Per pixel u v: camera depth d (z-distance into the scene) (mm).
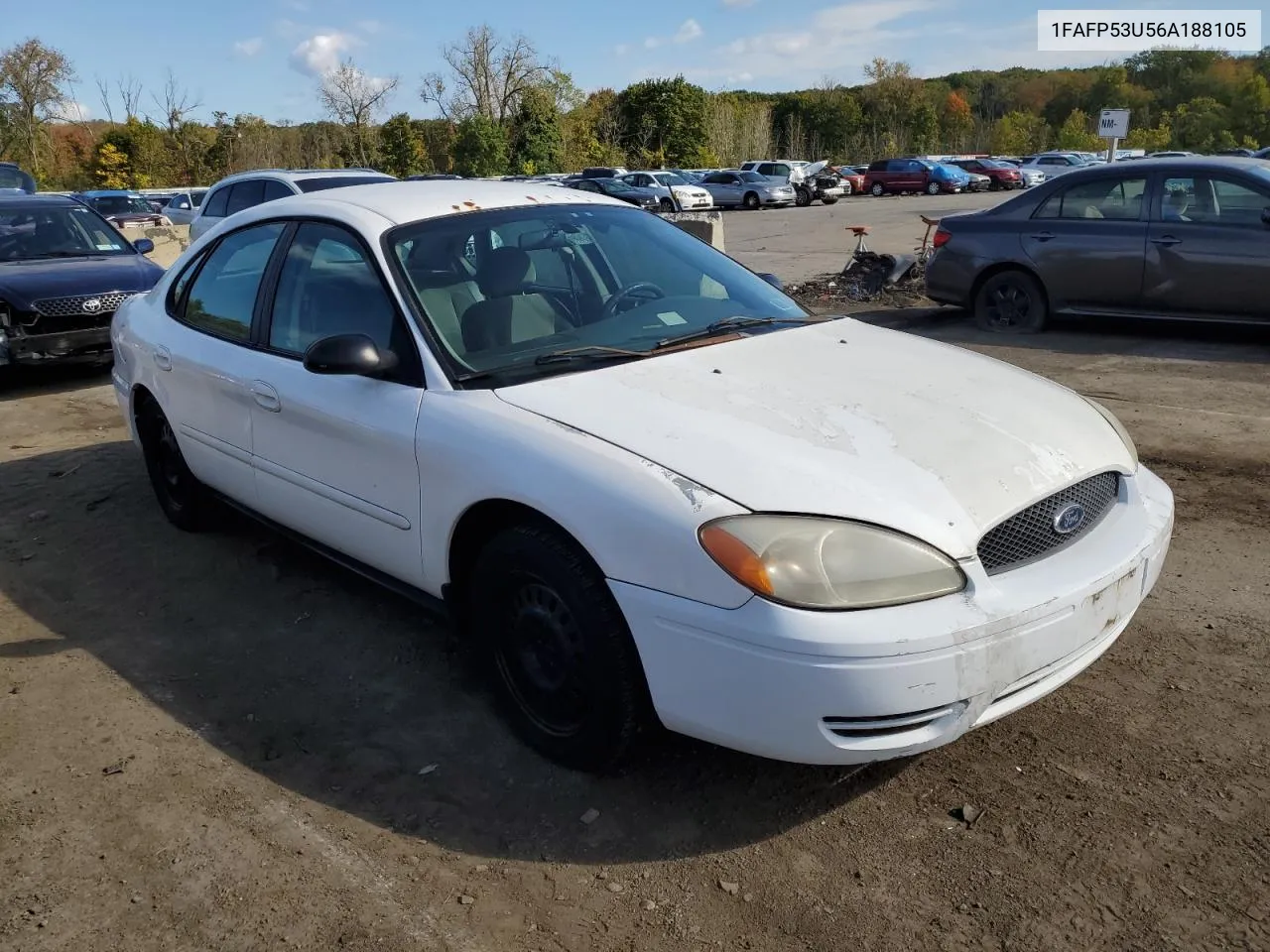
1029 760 2887
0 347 8141
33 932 2391
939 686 2334
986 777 2816
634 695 2664
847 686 2291
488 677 3129
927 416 2832
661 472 2541
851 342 3482
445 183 4051
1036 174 45875
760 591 2322
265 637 3861
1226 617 3668
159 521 5129
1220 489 4980
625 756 2779
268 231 4086
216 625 3973
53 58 50969
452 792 2871
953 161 48969
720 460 2559
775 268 15070
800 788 2820
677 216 12930
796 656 2295
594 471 2605
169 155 52531
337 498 3514
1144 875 2418
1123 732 2990
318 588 4277
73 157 56188
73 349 8375
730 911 2381
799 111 82688
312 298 3695
